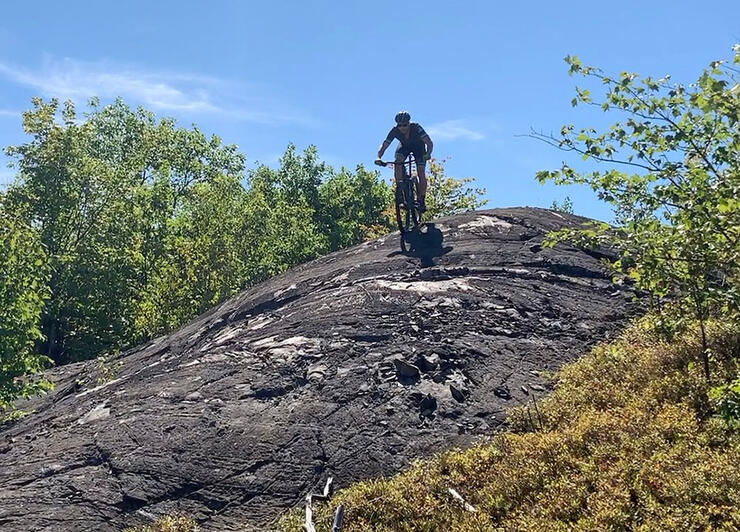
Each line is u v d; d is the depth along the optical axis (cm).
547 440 680
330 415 826
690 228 522
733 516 498
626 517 534
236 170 5078
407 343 978
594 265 1307
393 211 3853
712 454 588
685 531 501
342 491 689
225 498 701
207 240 2388
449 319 1055
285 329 1087
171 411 869
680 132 535
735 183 507
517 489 625
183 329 1509
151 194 3472
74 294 2955
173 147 4884
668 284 591
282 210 3606
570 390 837
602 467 609
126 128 4941
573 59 563
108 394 1016
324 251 4025
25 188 2945
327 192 4741
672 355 798
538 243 1385
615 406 746
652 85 547
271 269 2694
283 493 705
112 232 3148
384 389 873
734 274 563
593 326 1080
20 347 1275
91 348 3047
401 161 1418
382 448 764
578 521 545
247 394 891
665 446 618
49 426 930
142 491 714
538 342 1014
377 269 1293
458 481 668
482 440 764
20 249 1334
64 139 3014
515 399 858
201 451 770
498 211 1586
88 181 3097
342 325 1052
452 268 1248
